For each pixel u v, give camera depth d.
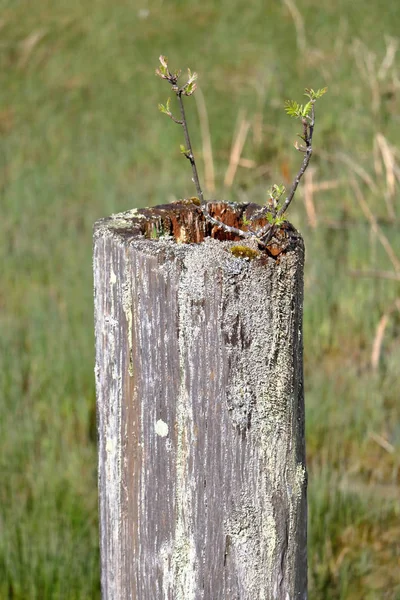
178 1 14.95
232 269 2.45
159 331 2.54
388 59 9.78
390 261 7.73
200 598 2.73
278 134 10.41
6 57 13.98
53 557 4.89
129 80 12.82
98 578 4.83
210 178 9.45
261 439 2.62
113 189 9.73
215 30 13.79
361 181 8.73
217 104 11.56
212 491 2.63
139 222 2.76
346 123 10.01
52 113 12.34
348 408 6.23
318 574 4.89
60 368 6.86
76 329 7.33
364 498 5.42
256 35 13.30
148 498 2.71
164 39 13.79
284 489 2.72
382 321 6.72
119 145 11.16
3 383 6.73
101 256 2.66
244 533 2.68
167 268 2.48
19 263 8.66
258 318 2.52
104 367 2.75
